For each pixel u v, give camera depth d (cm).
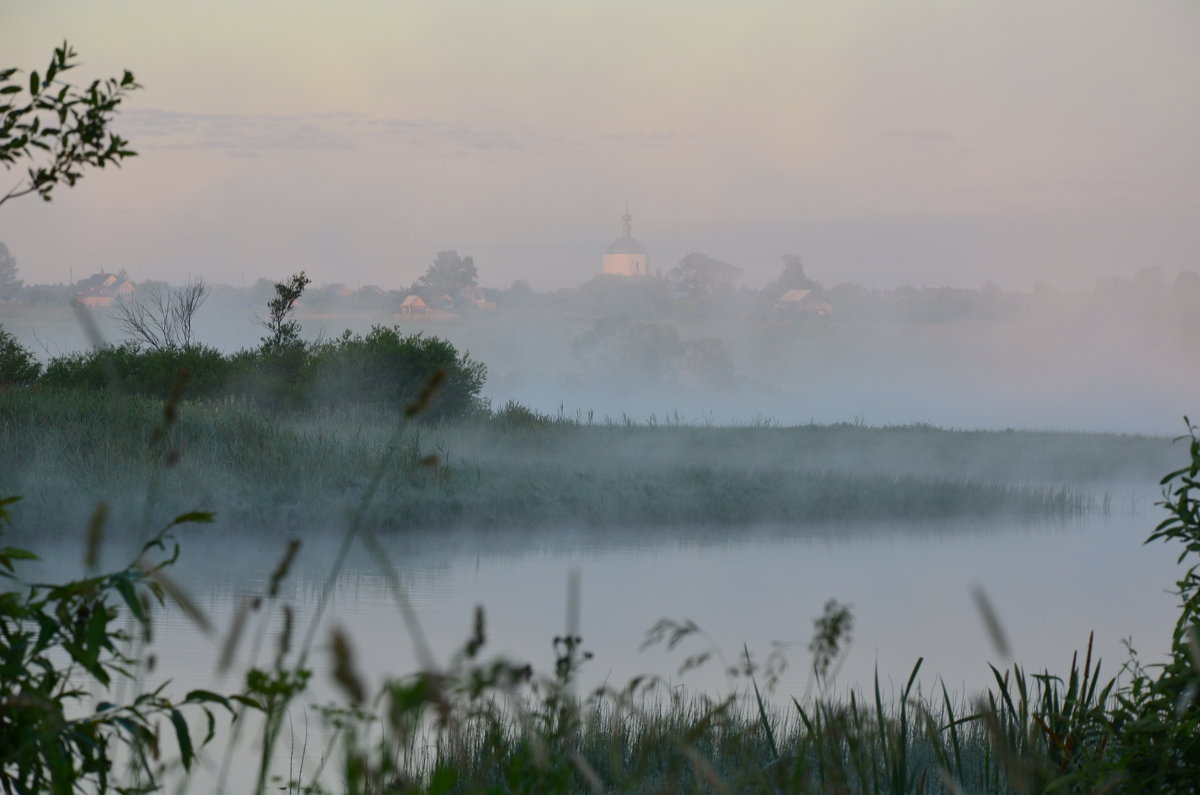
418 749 2209
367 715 1023
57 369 13700
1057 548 8056
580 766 1257
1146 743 1842
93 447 8144
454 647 3941
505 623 4559
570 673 1303
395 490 8131
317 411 12612
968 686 3738
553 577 5912
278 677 1127
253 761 2481
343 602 4906
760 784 1598
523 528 8094
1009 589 6106
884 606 5372
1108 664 4209
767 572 6397
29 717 1306
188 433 8875
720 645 4259
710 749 2448
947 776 1441
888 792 2041
